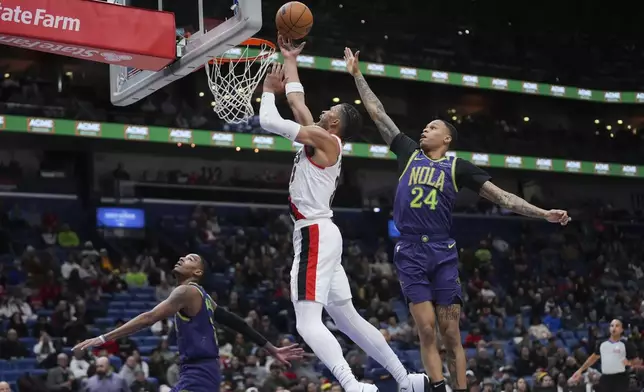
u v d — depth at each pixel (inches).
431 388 201.8
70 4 254.7
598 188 1253.1
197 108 995.9
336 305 213.5
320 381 595.2
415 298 205.2
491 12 1256.8
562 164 1077.8
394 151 222.8
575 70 1204.5
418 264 205.9
